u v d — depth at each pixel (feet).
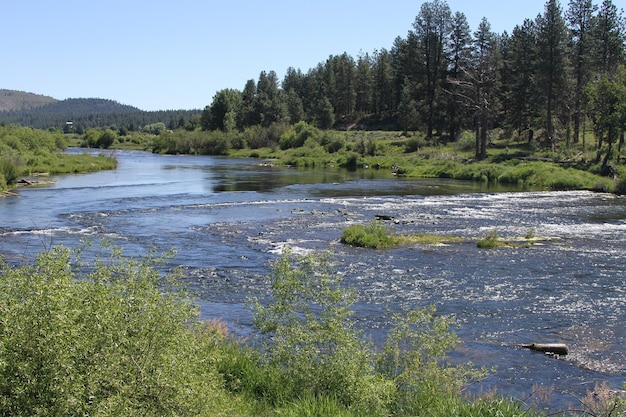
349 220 99.55
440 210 112.98
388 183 170.60
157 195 135.33
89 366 16.37
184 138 375.45
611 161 179.01
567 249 75.10
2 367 15.20
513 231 88.94
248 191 145.89
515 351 39.73
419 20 297.33
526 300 52.16
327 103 392.27
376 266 65.31
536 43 249.14
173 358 18.39
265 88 490.08
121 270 21.63
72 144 484.33
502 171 182.29
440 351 27.58
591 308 49.75
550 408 29.91
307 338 26.89
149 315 19.03
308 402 23.79
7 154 197.88
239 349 32.22
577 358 38.58
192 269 63.57
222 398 22.24
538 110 245.04
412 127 322.14
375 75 416.67
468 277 60.49
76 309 16.78
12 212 105.19
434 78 295.69
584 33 235.20
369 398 23.98
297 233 86.84
